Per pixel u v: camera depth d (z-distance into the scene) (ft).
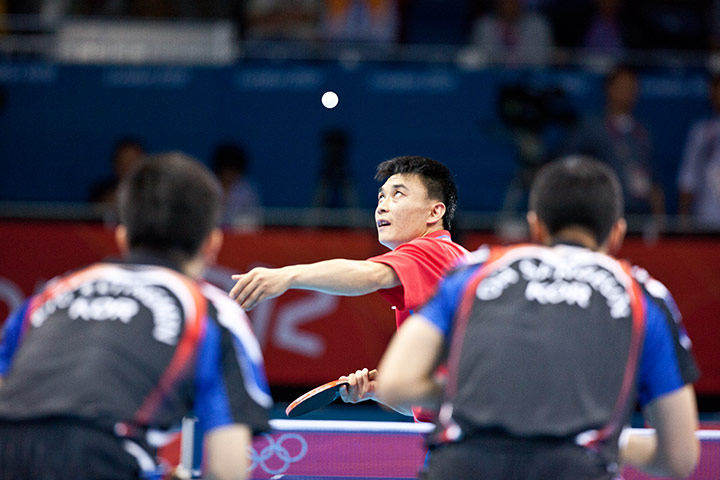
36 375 22.02
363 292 34.17
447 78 95.91
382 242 40.68
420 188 39.65
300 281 32.53
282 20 104.42
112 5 103.50
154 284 23.13
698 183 94.43
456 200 41.39
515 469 22.49
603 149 92.02
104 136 96.78
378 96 96.17
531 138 94.17
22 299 83.41
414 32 107.04
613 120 93.20
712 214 93.66
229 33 98.37
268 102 96.68
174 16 103.50
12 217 84.53
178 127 96.99
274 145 96.37
